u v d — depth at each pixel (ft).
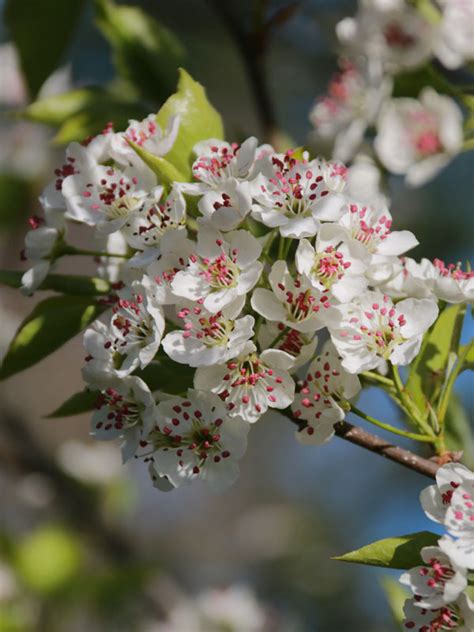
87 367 2.33
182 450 2.32
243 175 2.35
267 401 2.31
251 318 2.29
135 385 2.31
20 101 3.81
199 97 2.45
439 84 2.90
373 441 2.37
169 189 2.40
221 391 2.31
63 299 2.48
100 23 2.80
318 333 3.09
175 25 3.55
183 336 2.30
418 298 2.38
